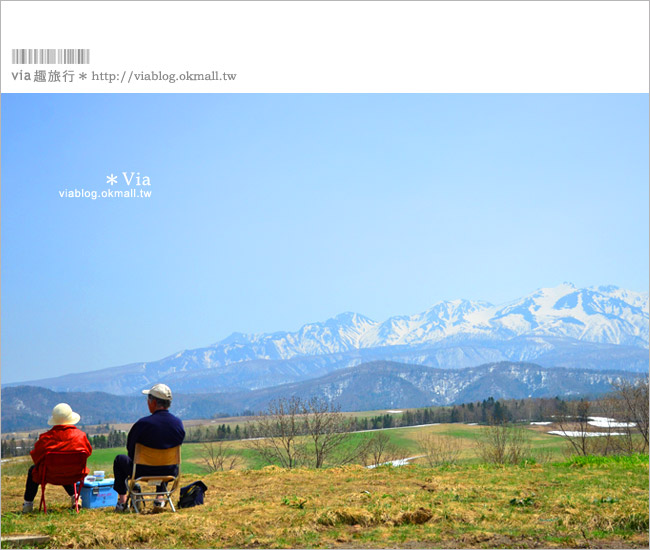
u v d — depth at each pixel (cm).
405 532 736
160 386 898
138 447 866
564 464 1436
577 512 796
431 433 10544
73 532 689
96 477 952
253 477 1212
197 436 8719
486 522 777
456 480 1102
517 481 1084
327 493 974
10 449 4353
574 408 4750
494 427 4341
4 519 786
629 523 757
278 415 3681
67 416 905
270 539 706
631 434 4053
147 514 834
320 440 3650
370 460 4612
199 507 870
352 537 718
